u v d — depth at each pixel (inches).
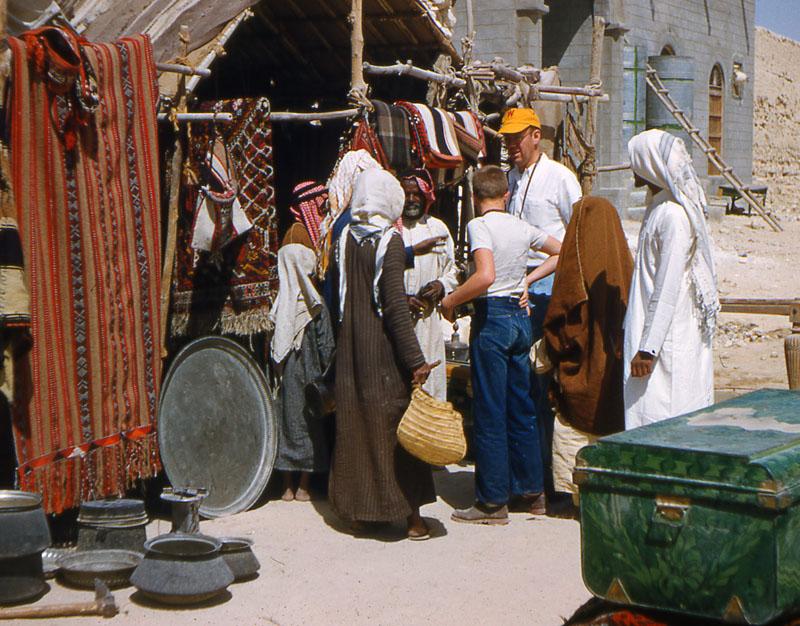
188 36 231.8
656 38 970.7
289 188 352.5
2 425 201.5
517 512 239.1
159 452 216.7
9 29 202.7
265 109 233.3
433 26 309.0
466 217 323.6
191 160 224.1
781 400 154.9
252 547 210.4
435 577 194.9
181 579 177.2
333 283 228.5
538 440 235.8
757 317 571.2
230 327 234.7
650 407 213.9
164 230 231.6
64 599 180.7
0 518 171.9
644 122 952.9
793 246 839.7
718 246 801.6
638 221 887.1
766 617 118.9
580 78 863.1
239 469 236.2
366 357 212.8
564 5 861.2
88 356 196.1
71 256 192.4
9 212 175.8
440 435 203.5
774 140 1585.9
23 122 183.0
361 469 214.5
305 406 238.7
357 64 266.5
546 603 182.5
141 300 209.0
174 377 221.6
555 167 262.8
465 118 295.7
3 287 173.6
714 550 121.7
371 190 216.5
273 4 324.2
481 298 227.0
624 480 127.7
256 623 172.6
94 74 195.2
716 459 121.3
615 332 227.8
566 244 228.8
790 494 118.3
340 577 194.1
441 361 245.1
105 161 199.9
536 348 235.0
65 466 191.8
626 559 128.6
